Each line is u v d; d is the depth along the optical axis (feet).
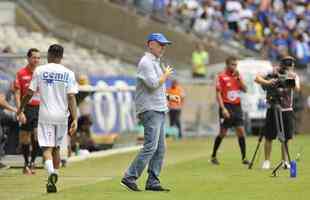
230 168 164.86
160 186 130.52
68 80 130.41
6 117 172.96
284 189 132.36
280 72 163.43
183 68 311.06
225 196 124.77
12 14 312.50
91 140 206.59
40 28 311.27
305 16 345.92
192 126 272.31
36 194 128.36
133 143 235.40
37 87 131.34
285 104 161.58
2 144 170.71
